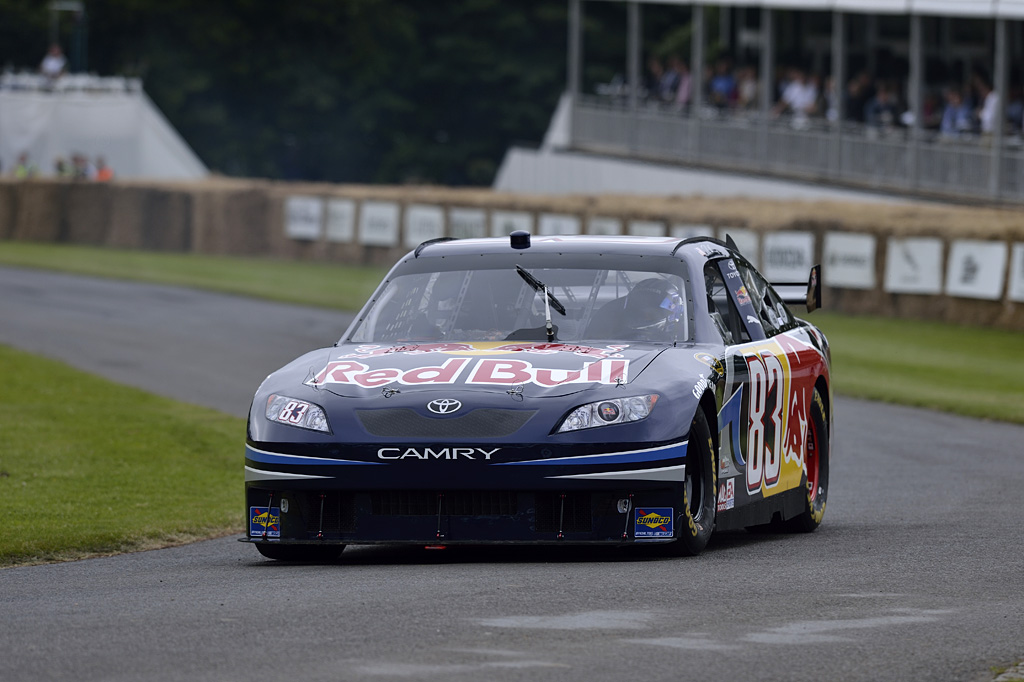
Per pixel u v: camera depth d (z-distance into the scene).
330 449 23.55
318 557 26.02
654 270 27.25
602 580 22.06
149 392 60.09
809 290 32.31
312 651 17.61
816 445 31.14
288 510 24.06
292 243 141.50
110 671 16.78
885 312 92.06
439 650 17.62
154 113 168.75
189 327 87.25
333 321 90.81
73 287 112.31
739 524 26.34
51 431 46.72
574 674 16.56
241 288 112.56
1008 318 86.00
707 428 24.64
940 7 105.69
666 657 17.33
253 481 24.14
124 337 82.19
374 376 24.58
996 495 35.31
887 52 132.50
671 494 23.42
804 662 17.17
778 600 20.64
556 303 26.78
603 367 24.33
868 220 92.56
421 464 23.25
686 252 27.78
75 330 85.44
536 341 26.16
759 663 17.11
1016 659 17.38
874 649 17.81
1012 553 25.44
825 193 117.81
